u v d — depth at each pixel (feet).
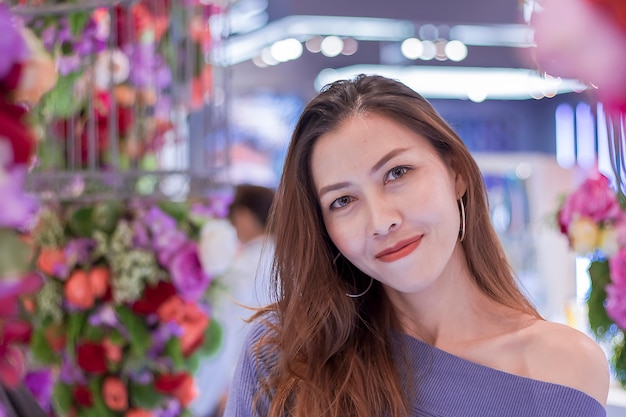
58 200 6.00
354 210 3.90
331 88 4.18
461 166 4.11
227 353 8.79
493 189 18.89
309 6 14.37
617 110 1.05
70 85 5.98
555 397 3.74
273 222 4.64
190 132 6.73
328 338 4.27
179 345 6.05
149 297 5.91
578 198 7.18
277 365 4.35
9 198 2.43
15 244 2.65
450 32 15.48
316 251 4.29
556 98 17.70
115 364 5.95
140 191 6.43
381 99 3.95
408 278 3.80
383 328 4.26
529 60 1.12
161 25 6.46
